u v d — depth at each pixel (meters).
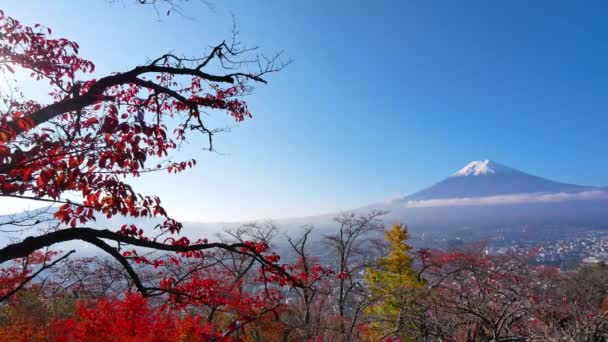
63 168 3.32
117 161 3.51
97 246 3.69
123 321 7.48
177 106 5.65
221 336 6.29
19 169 3.33
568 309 11.75
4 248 3.20
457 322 11.02
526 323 11.59
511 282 12.91
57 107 3.80
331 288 17.72
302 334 16.41
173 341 7.23
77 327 7.85
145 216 3.93
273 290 9.71
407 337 13.54
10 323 9.50
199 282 5.95
